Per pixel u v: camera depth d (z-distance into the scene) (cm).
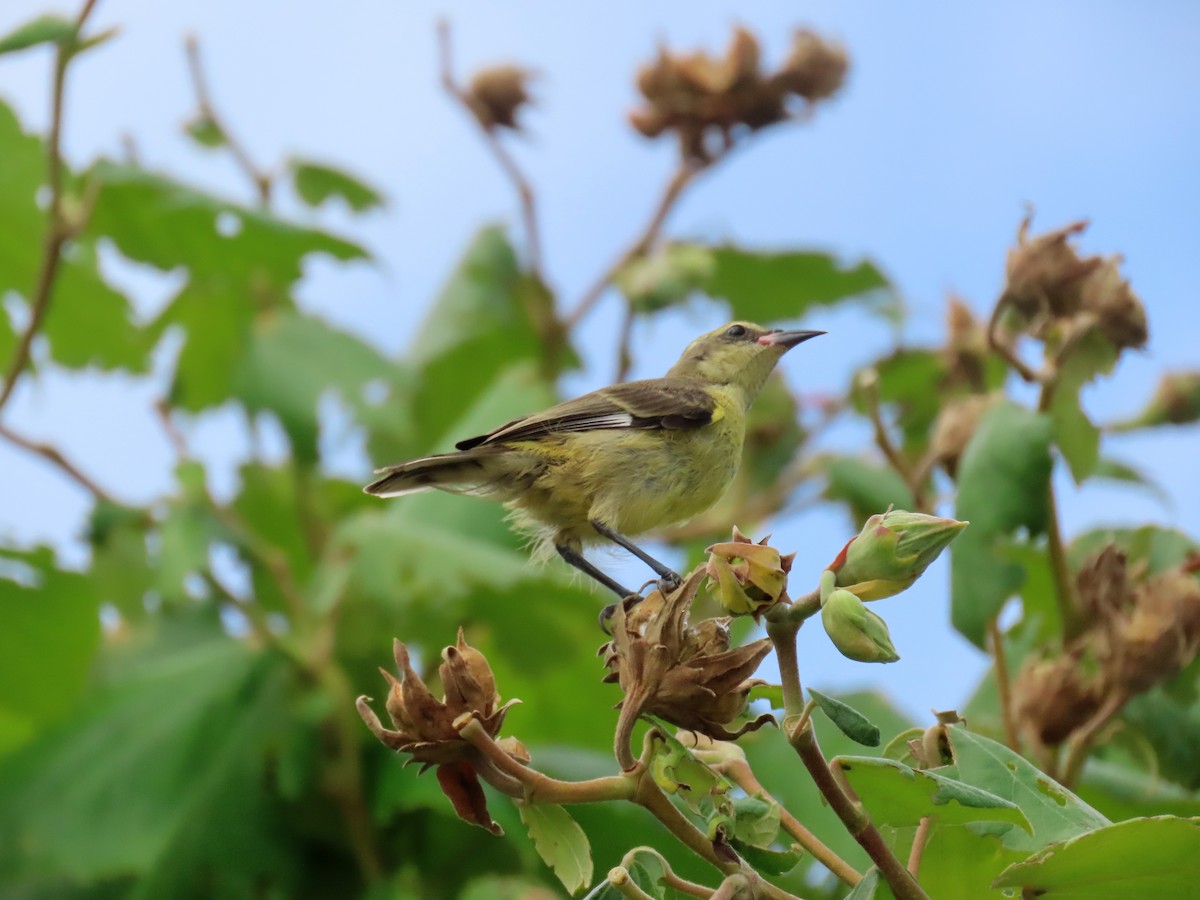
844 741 1088
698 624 625
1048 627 1120
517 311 1430
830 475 1294
